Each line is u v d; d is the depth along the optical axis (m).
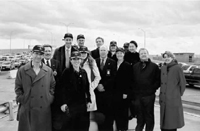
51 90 3.78
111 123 4.57
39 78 3.55
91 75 4.25
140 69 4.46
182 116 4.27
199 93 13.05
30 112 3.54
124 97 4.58
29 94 3.54
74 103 3.72
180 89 4.30
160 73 4.43
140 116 4.42
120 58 4.62
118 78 4.57
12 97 11.02
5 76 25.45
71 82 3.68
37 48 3.54
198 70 15.71
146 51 4.44
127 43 6.07
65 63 4.77
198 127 5.35
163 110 4.28
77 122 3.82
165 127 4.26
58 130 3.79
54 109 3.81
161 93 4.34
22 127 3.54
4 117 6.38
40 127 3.58
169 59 4.28
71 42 4.84
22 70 3.57
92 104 4.07
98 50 5.37
